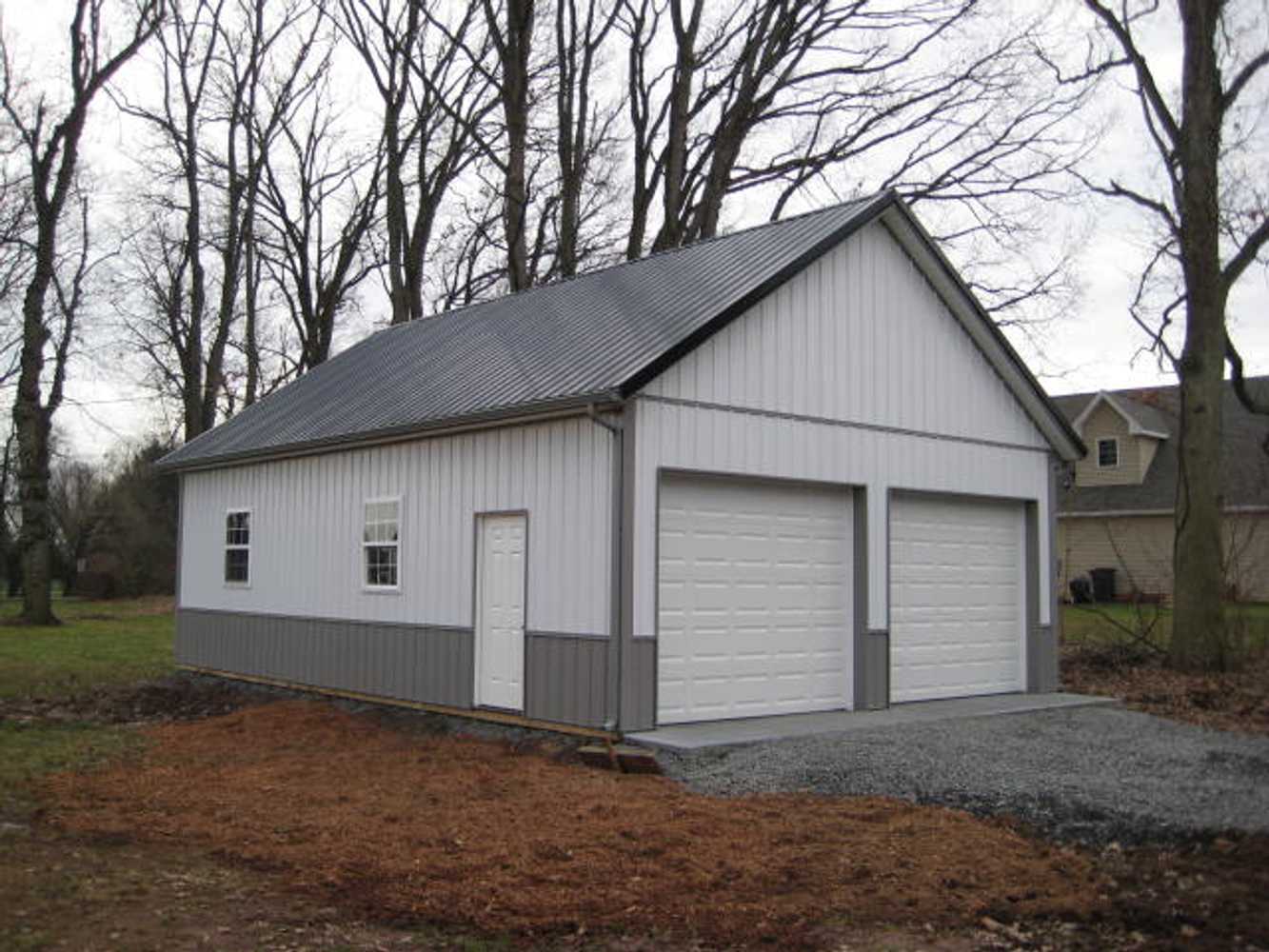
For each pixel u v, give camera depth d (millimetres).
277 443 15867
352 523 14930
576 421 11633
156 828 8633
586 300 15352
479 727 12539
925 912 6684
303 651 15758
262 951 6051
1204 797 8680
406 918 6602
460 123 28812
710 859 7559
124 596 41531
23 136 29141
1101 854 7730
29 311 28734
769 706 12406
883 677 13344
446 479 13352
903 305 14164
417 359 16766
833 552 13234
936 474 14336
